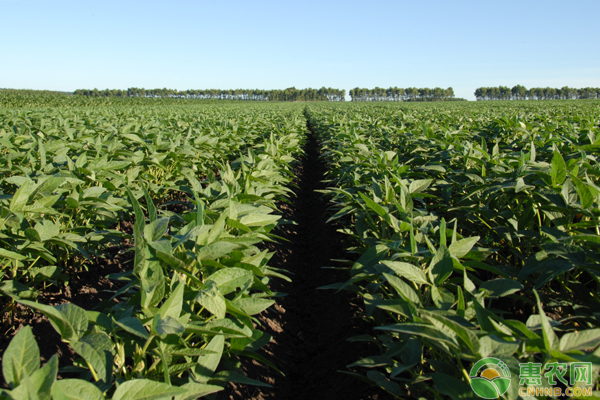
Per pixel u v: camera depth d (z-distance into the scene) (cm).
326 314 435
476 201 407
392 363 215
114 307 229
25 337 138
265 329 376
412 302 205
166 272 239
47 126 828
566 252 244
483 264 253
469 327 176
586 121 918
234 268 215
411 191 374
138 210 190
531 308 345
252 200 375
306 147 1695
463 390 159
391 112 2136
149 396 146
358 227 371
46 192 324
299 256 612
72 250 393
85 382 136
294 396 325
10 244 283
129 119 1233
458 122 1252
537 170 360
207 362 190
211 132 935
